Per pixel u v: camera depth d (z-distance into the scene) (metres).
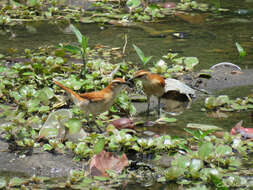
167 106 12.48
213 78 14.28
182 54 16.25
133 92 13.30
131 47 16.97
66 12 21.77
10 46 16.64
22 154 9.08
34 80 13.05
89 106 10.41
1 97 12.01
